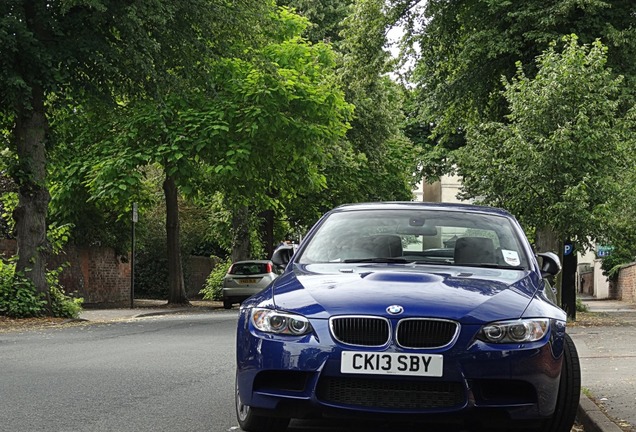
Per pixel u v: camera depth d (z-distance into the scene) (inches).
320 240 312.5
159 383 387.9
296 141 1199.6
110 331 718.5
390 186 1831.9
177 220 1365.7
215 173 1125.1
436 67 1272.1
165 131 1105.4
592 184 808.3
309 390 243.6
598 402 328.5
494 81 1185.4
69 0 808.9
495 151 838.5
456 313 243.1
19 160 887.7
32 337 650.8
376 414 240.4
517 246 305.4
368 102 1688.0
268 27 1058.1
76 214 1371.8
